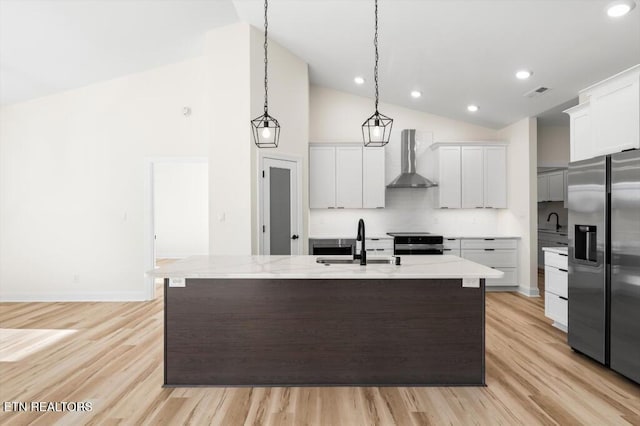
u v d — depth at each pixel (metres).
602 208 3.07
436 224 6.53
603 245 3.06
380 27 3.94
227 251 4.61
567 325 3.79
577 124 3.93
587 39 3.42
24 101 5.45
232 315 2.86
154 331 4.09
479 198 6.18
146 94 5.45
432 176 6.52
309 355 2.86
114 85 5.45
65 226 5.47
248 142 4.55
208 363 2.86
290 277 2.63
